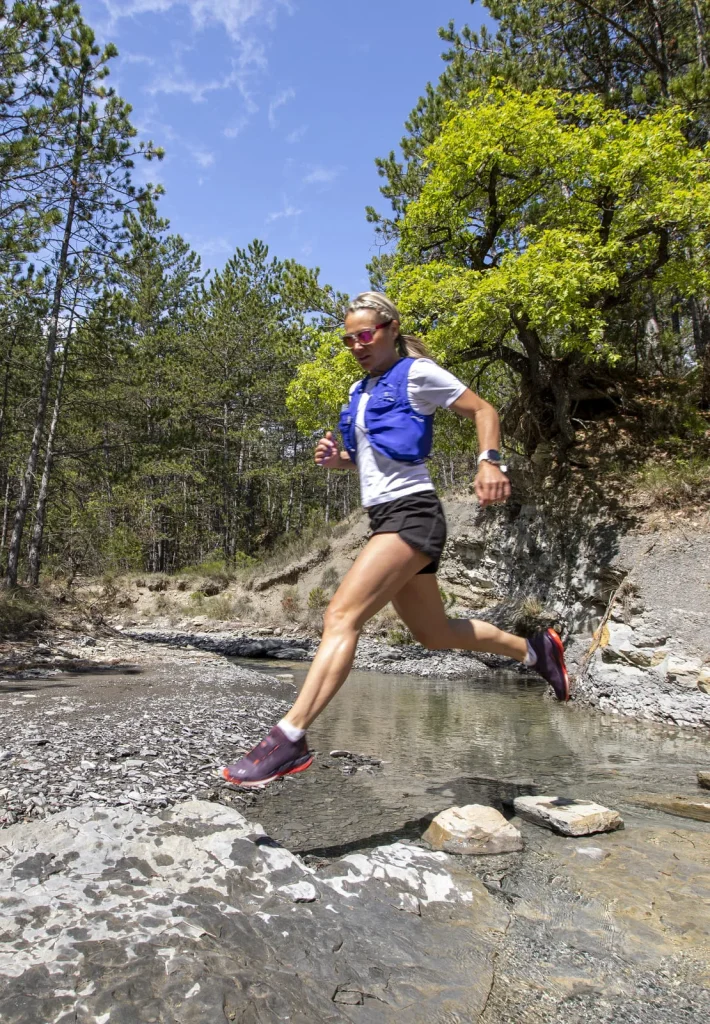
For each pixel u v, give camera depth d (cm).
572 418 1419
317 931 210
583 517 1231
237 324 3052
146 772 426
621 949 217
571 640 1134
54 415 1838
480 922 233
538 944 220
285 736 242
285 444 3675
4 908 204
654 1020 179
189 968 173
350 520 2448
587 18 1606
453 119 1263
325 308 1644
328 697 247
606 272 1123
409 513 257
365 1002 179
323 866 281
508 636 309
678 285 1271
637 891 263
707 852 307
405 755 527
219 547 3512
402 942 213
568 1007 184
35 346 1911
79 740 493
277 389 3078
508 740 598
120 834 275
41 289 1636
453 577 1662
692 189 1132
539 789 425
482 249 1382
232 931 201
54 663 1001
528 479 1488
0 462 2211
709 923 235
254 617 2152
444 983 193
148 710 627
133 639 1445
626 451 1326
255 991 171
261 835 274
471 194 1330
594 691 837
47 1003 155
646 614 856
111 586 2459
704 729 672
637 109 1544
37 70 1509
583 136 1179
